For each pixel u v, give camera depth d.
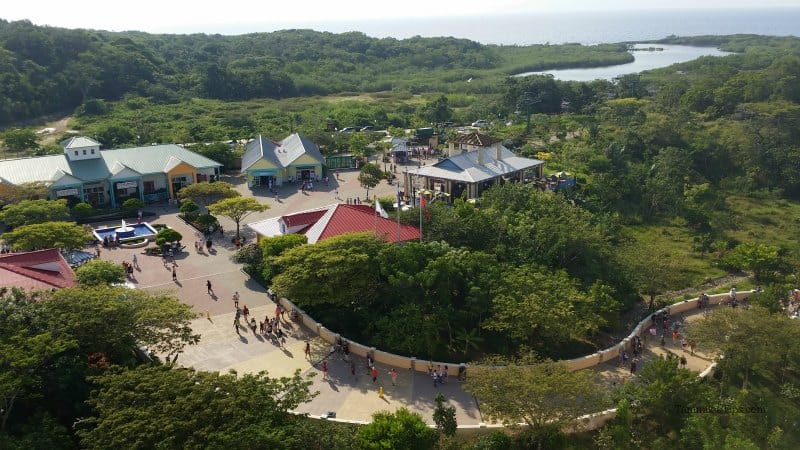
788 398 49.12
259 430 31.33
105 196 92.69
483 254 60.06
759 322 49.28
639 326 60.00
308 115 168.50
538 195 79.88
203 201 94.56
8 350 34.78
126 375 34.69
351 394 47.44
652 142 127.12
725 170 120.62
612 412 45.16
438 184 93.06
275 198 96.12
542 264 63.69
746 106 145.12
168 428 30.25
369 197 95.25
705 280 75.56
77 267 62.88
